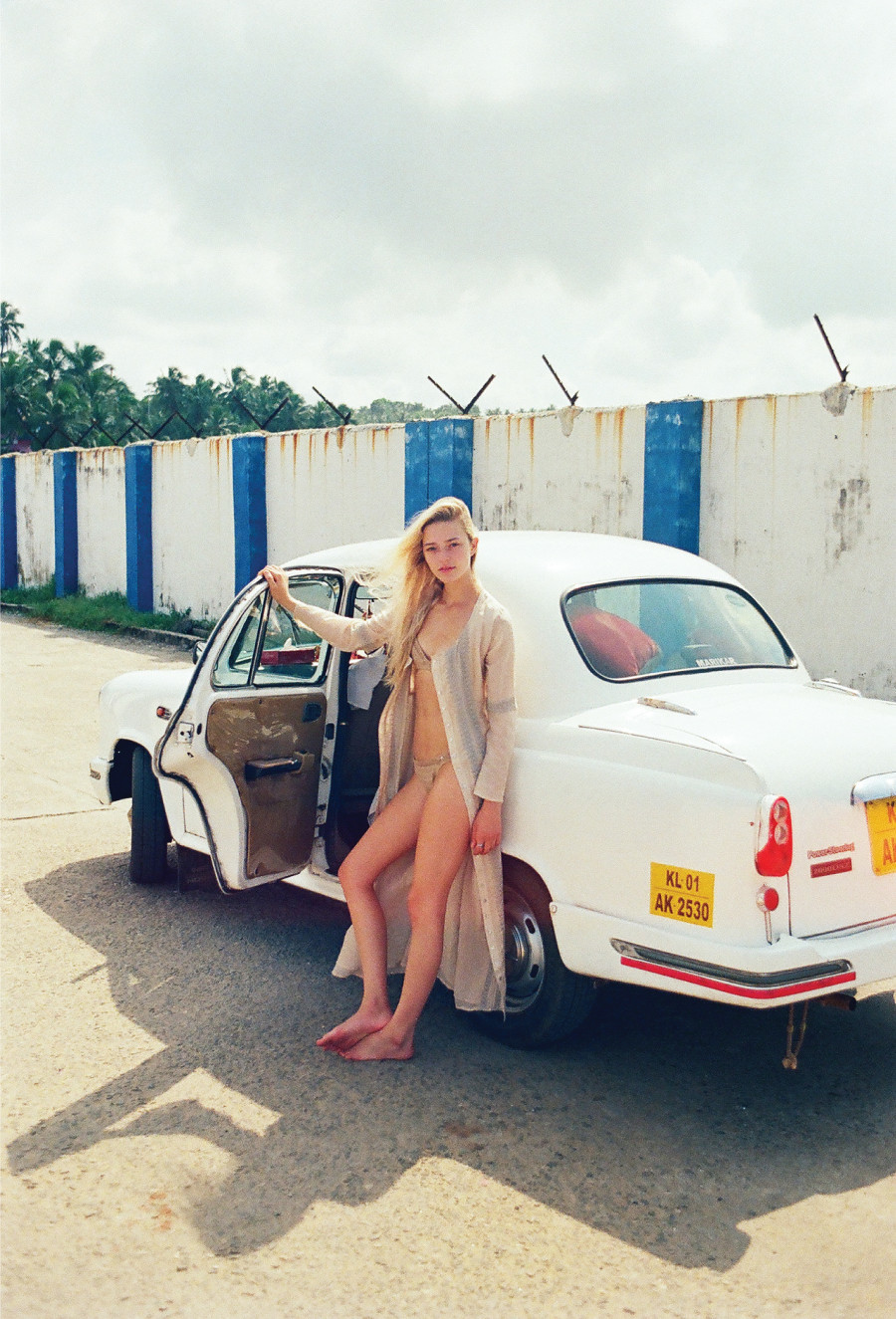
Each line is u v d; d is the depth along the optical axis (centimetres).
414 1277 266
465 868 385
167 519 1766
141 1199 297
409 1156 319
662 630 416
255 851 423
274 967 460
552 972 367
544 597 397
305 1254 274
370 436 1359
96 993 432
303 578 472
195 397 8181
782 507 928
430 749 384
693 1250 278
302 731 436
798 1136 334
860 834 336
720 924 317
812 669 917
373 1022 381
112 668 1350
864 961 323
